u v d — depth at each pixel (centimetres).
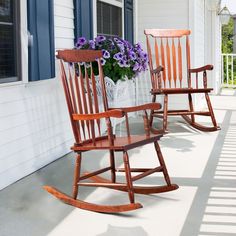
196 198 279
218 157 389
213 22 955
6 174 310
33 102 351
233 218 246
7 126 311
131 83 615
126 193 291
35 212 257
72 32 426
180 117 626
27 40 323
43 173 346
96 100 307
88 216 251
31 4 325
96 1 482
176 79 596
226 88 1108
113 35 548
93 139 271
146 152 411
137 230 230
